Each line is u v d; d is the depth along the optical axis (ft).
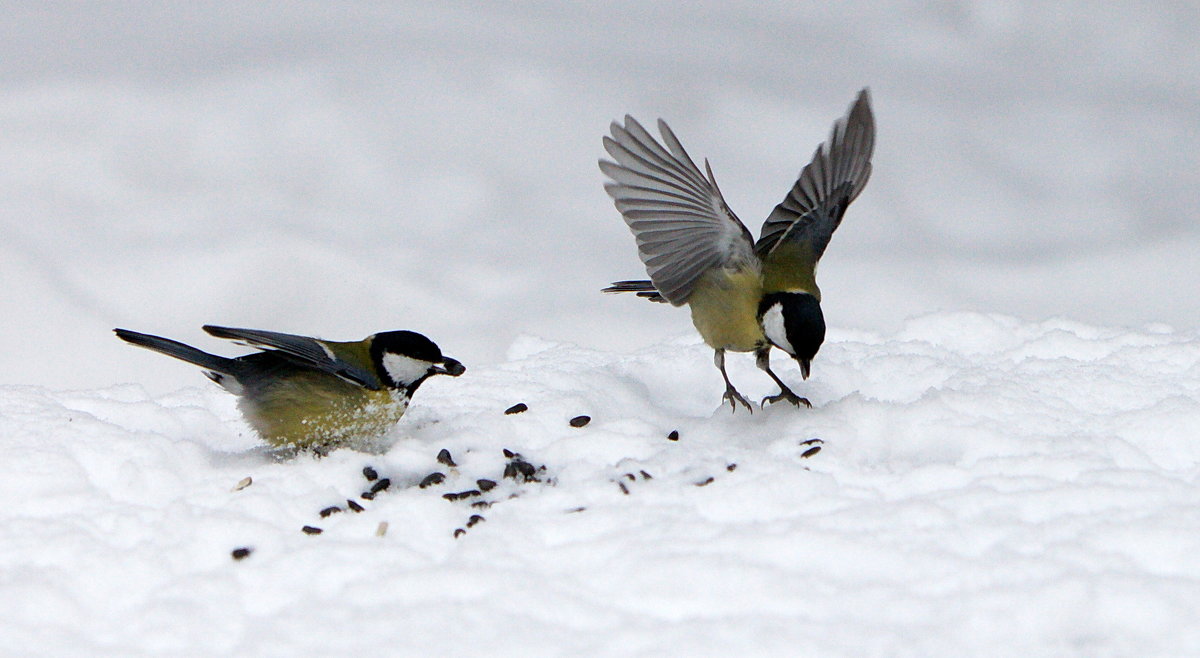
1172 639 20.56
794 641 20.76
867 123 32.73
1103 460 27.35
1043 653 20.48
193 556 25.26
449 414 33.22
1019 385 33.12
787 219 33.50
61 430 30.22
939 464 28.73
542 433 31.99
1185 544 22.90
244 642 21.72
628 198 31.48
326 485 28.48
